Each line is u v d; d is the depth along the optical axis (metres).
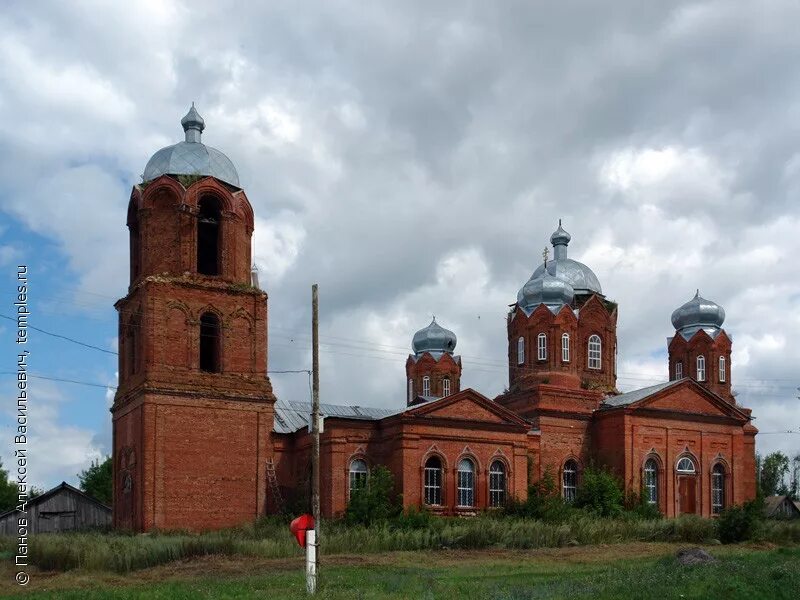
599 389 70.50
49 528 63.16
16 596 31.88
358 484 56.44
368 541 47.97
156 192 56.94
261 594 30.78
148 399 53.88
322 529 51.12
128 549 42.75
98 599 30.25
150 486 53.16
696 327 77.94
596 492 60.62
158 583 35.47
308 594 30.44
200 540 45.91
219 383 56.28
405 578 34.94
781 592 29.25
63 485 63.97
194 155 58.62
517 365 69.56
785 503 90.50
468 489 58.38
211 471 55.12
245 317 57.84
